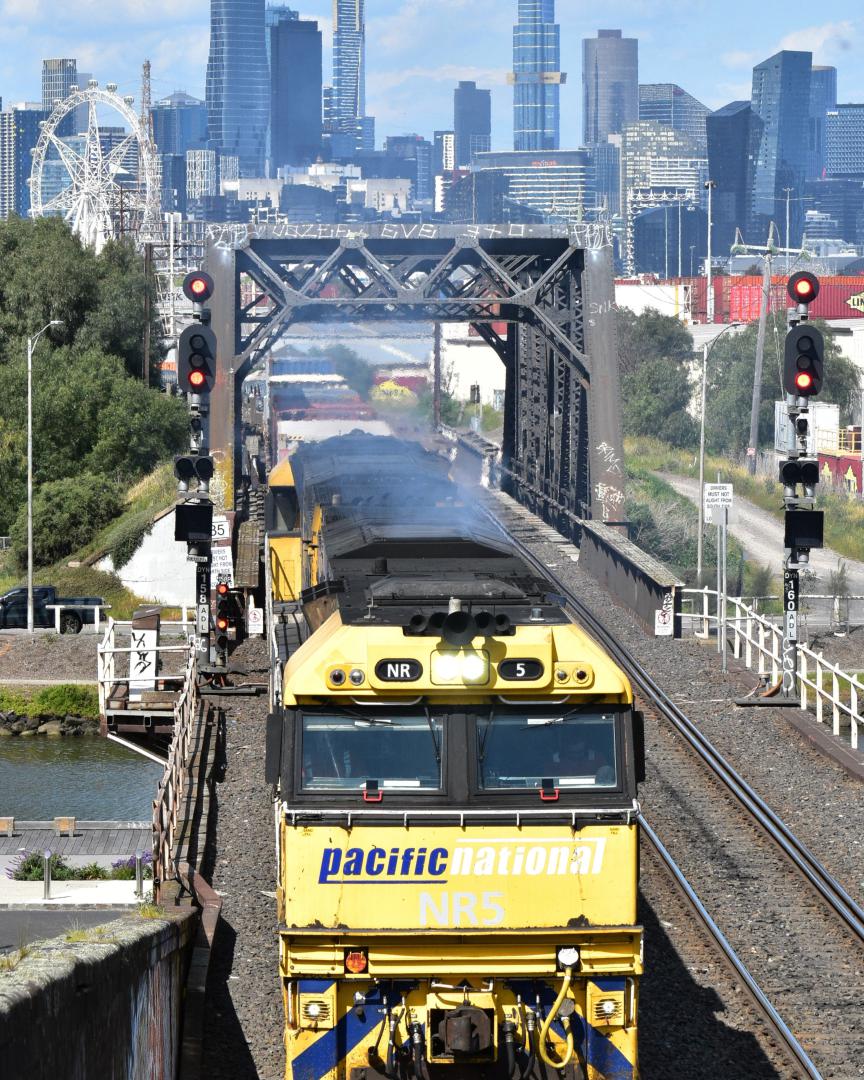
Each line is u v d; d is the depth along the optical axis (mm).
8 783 175750
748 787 80500
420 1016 43688
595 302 147750
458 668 44188
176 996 48750
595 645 46031
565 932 43562
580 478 158125
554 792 44219
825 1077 49531
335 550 62438
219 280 139625
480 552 60281
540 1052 43688
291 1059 43344
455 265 153125
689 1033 52562
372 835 43562
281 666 52438
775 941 60875
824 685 135375
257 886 65875
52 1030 28469
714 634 136000
